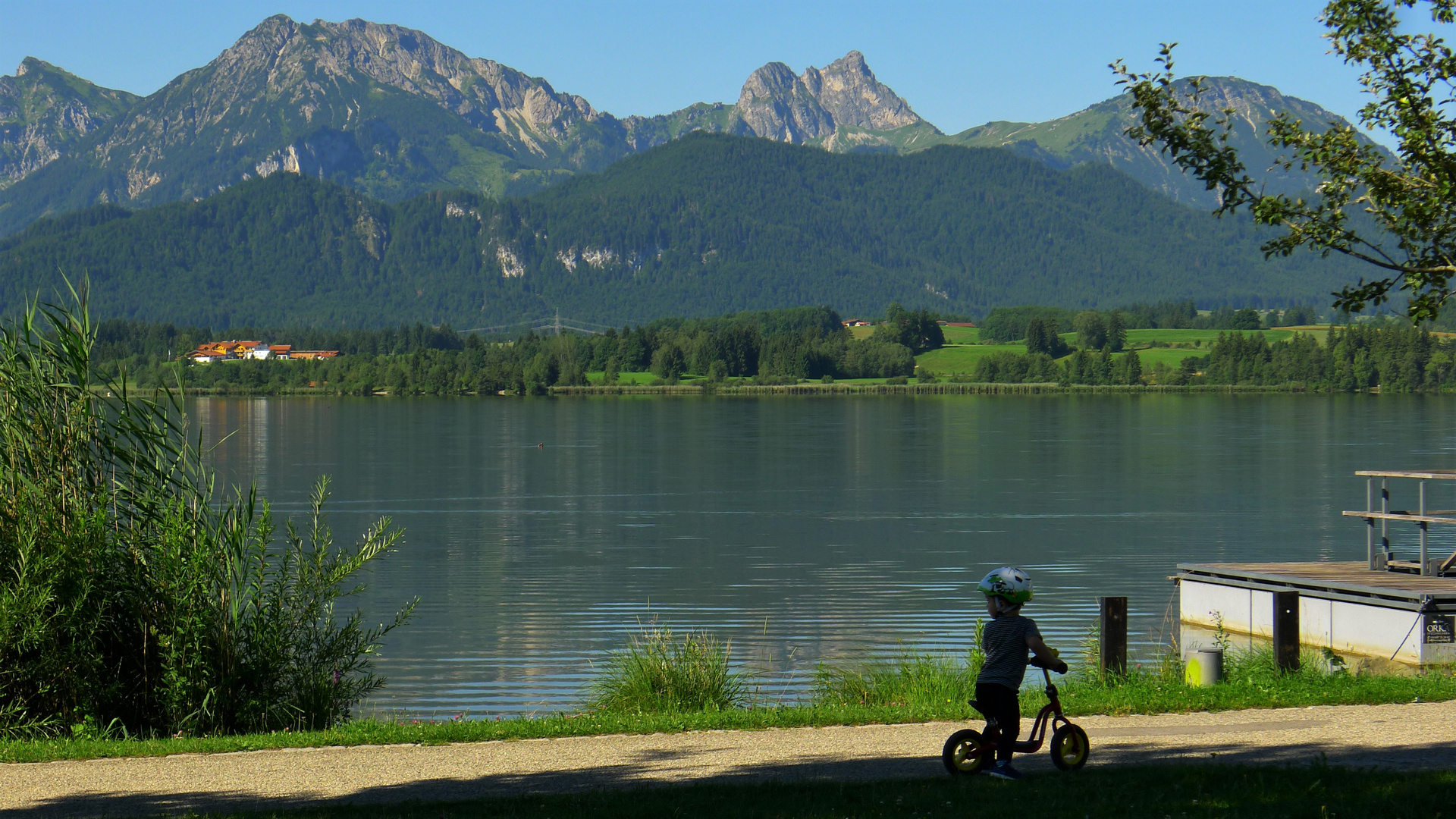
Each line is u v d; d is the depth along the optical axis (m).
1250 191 16.62
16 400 19.55
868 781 12.20
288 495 82.25
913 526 65.25
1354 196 16.20
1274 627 19.58
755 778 12.50
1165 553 54.31
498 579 48.69
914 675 21.23
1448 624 23.33
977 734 12.32
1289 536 59.69
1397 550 54.19
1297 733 14.42
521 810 11.14
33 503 18.88
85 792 12.27
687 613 41.19
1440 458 108.62
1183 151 16.56
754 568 51.19
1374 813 10.72
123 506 19.84
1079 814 10.80
